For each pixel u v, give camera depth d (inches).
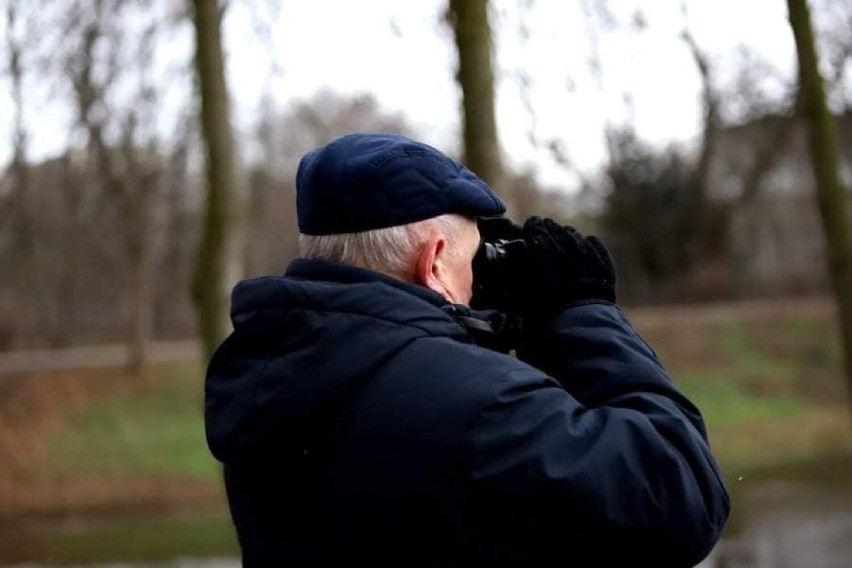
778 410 768.9
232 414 60.8
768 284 1072.8
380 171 62.7
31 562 488.7
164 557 475.5
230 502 67.8
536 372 59.8
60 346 1101.7
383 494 57.6
